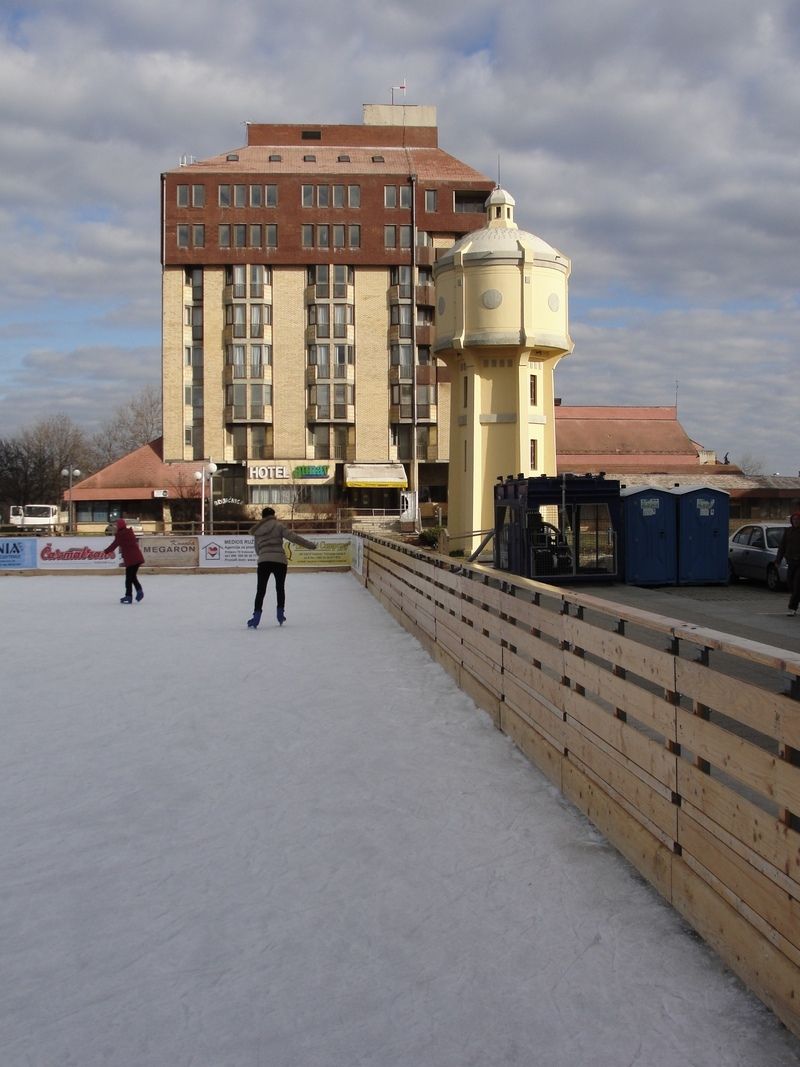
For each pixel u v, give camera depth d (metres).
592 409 75.50
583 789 6.07
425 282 69.25
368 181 68.50
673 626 4.62
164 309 68.94
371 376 69.38
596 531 22.11
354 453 69.31
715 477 66.44
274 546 16.39
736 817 4.00
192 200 68.25
